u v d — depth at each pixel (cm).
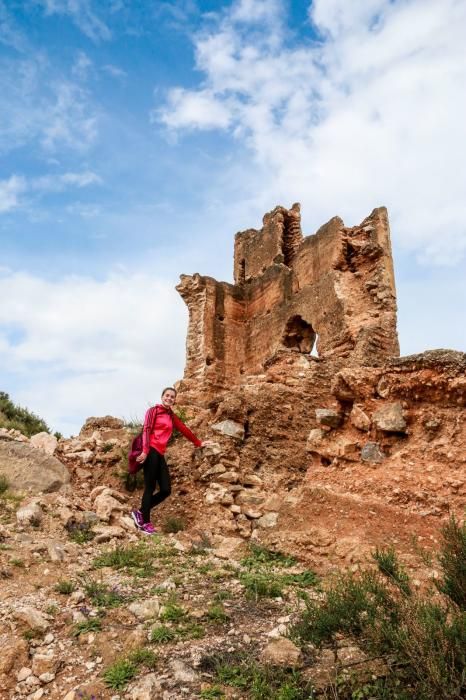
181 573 705
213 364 2578
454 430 831
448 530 545
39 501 946
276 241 2689
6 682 481
